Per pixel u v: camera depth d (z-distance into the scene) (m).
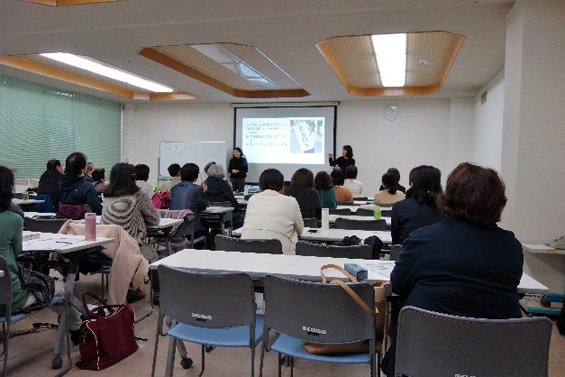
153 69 7.20
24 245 2.45
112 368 2.59
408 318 1.38
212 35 5.20
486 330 1.29
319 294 1.67
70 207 3.69
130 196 3.49
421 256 1.47
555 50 3.83
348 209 4.41
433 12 4.35
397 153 9.78
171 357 2.06
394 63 6.94
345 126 10.03
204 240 4.95
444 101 9.52
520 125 3.90
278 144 10.35
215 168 5.75
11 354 2.73
